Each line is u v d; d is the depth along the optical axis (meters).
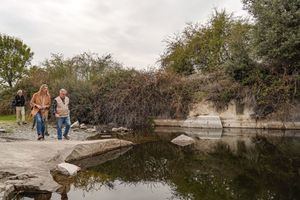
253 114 17.31
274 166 8.40
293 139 13.12
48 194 6.24
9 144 9.44
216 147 11.63
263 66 17.44
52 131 15.32
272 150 10.76
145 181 7.30
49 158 8.30
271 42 16.25
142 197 6.15
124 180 7.41
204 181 7.17
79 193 6.36
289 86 16.28
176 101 19.16
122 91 19.45
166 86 19.62
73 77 22.83
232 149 11.16
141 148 11.57
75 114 20.17
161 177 7.63
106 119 19.80
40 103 11.41
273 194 6.03
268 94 16.80
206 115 18.44
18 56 39.84
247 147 11.48
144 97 19.33
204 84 19.33
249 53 17.61
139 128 18.27
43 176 7.08
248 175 7.55
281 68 17.03
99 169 8.42
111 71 21.80
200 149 11.30
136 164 9.05
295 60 16.52
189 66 25.45
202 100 18.78
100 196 6.20
